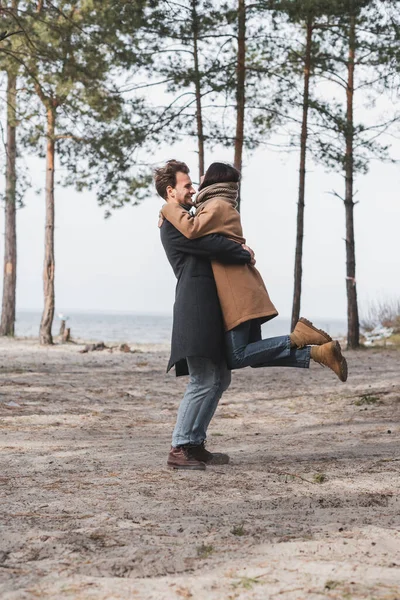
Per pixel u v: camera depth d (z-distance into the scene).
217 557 2.74
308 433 7.20
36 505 3.71
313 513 3.54
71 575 2.55
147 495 3.95
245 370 15.36
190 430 4.87
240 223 4.82
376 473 4.68
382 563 2.65
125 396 10.62
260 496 3.95
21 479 4.48
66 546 2.90
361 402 9.62
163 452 5.71
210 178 4.84
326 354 4.51
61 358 18.16
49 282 23.95
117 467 4.94
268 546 2.88
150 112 20.84
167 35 19.86
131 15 19.44
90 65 19.02
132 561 2.70
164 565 2.66
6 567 2.66
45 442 6.32
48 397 9.94
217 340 4.70
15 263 28.80
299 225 22.20
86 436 6.83
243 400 10.49
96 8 19.84
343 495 3.98
